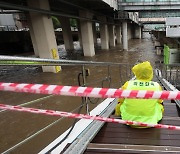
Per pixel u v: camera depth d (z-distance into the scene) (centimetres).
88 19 2766
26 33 4216
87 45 2958
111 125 288
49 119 827
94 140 254
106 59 2716
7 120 839
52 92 116
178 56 2186
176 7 3212
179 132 257
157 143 238
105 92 114
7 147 642
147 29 9550
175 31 2180
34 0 1681
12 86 117
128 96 113
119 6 3325
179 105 377
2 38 3666
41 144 638
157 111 271
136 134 259
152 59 2634
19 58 179
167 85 734
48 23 1806
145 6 3275
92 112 385
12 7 1334
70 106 970
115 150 227
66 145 241
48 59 234
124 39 3566
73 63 301
